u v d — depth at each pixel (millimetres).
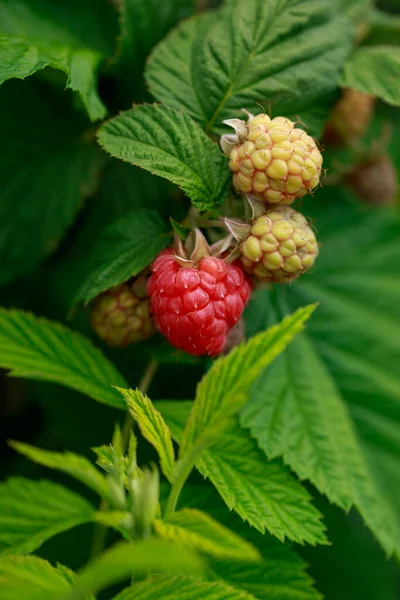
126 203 344
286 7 311
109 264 297
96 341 349
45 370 297
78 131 347
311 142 285
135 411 262
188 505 297
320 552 367
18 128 344
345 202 365
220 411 255
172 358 304
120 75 328
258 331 329
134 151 287
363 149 358
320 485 306
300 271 287
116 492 250
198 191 289
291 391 326
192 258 285
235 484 291
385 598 369
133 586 260
